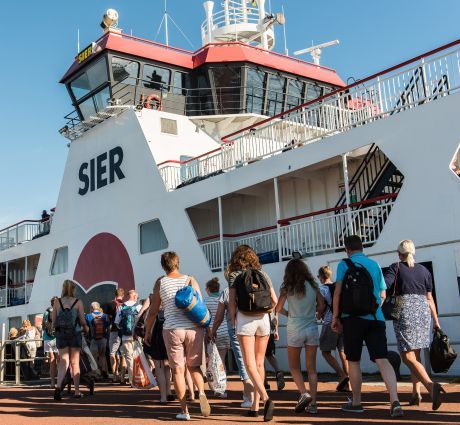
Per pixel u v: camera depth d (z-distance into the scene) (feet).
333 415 20.21
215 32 75.97
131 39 67.15
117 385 37.93
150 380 27.27
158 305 21.49
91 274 64.85
